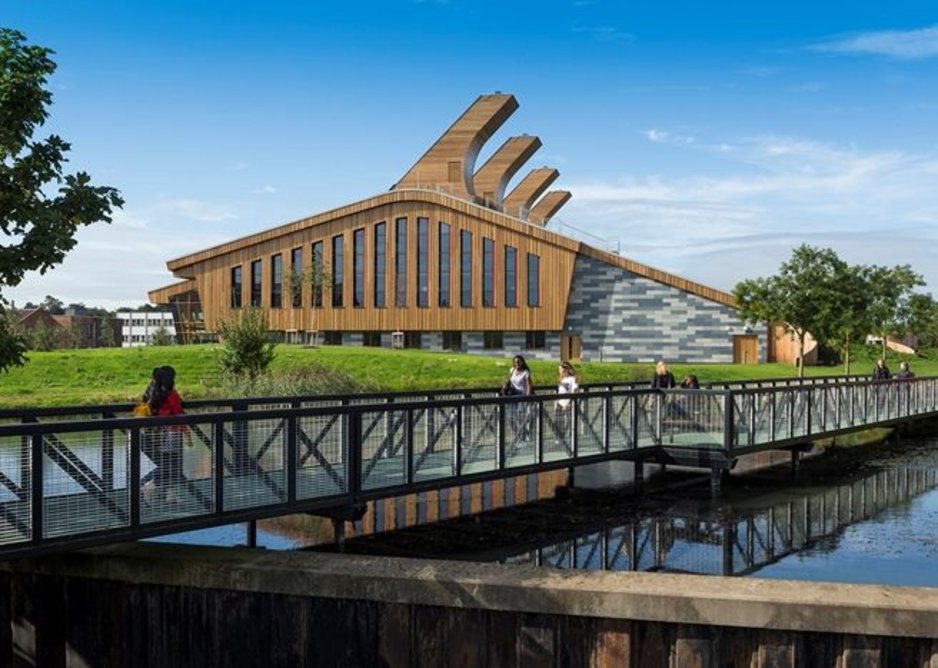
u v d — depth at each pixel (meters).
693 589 6.67
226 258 64.12
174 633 7.75
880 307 43.47
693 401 15.91
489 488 15.42
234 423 9.62
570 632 6.78
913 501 14.76
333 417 10.72
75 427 8.09
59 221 8.91
